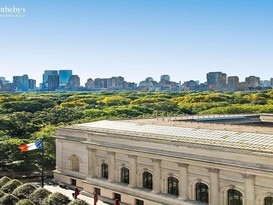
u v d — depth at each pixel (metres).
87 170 98.31
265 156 60.84
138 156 81.81
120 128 94.19
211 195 68.00
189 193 72.38
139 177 82.38
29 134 148.75
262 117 122.12
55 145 118.56
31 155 117.00
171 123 96.62
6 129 149.88
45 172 115.56
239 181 64.56
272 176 59.41
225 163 65.38
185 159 71.44
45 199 75.00
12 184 83.12
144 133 85.25
